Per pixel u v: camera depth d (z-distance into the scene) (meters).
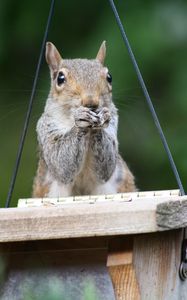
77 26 15.49
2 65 15.62
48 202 8.49
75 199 8.59
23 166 15.03
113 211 7.21
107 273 7.48
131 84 14.34
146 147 14.72
